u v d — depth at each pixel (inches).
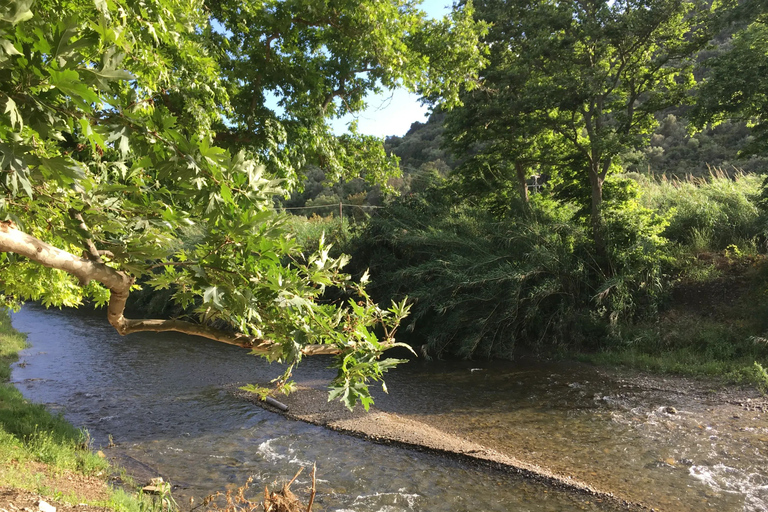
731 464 277.9
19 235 59.9
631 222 578.9
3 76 53.4
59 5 83.7
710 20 551.5
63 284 203.5
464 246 614.5
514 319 550.0
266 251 73.9
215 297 70.4
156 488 250.1
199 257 76.8
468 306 566.9
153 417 373.1
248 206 73.2
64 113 60.1
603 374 468.4
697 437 315.9
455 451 303.1
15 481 210.4
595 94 564.7
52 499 189.8
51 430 308.7
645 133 651.5
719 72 512.4
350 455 308.7
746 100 500.1
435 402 406.6
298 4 350.9
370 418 364.8
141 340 652.7
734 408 362.9
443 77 462.6
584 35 568.7
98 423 359.3
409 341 618.2
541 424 351.3
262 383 452.8
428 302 574.6
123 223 74.5
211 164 68.6
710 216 629.9
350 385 76.6
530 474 275.0
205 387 446.6
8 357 552.7
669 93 603.8
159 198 89.7
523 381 458.9
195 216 76.8
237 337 83.7
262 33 363.9
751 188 655.8
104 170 84.3
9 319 791.7
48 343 636.1
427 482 273.4
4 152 51.1
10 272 126.3
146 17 109.2
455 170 764.6
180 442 327.9
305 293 79.0
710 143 1347.2
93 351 590.2
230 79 329.7
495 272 544.1
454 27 454.3
